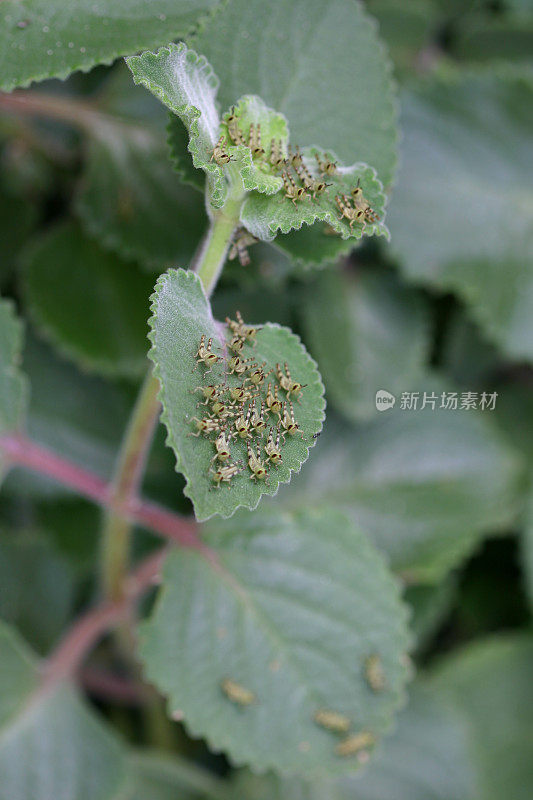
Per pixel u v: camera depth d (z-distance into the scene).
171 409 0.59
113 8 0.63
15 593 0.73
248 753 0.66
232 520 0.67
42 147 0.73
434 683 0.76
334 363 0.73
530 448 0.77
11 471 0.72
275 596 0.67
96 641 0.75
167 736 0.74
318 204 0.61
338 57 0.64
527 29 0.76
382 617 0.67
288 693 0.66
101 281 0.72
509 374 0.78
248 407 0.60
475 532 0.73
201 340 0.60
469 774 0.73
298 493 0.73
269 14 0.64
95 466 0.72
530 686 0.76
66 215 0.74
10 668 0.68
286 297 0.74
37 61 0.63
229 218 0.61
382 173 0.64
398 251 0.74
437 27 0.77
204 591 0.67
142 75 0.60
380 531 0.73
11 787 0.68
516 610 0.78
